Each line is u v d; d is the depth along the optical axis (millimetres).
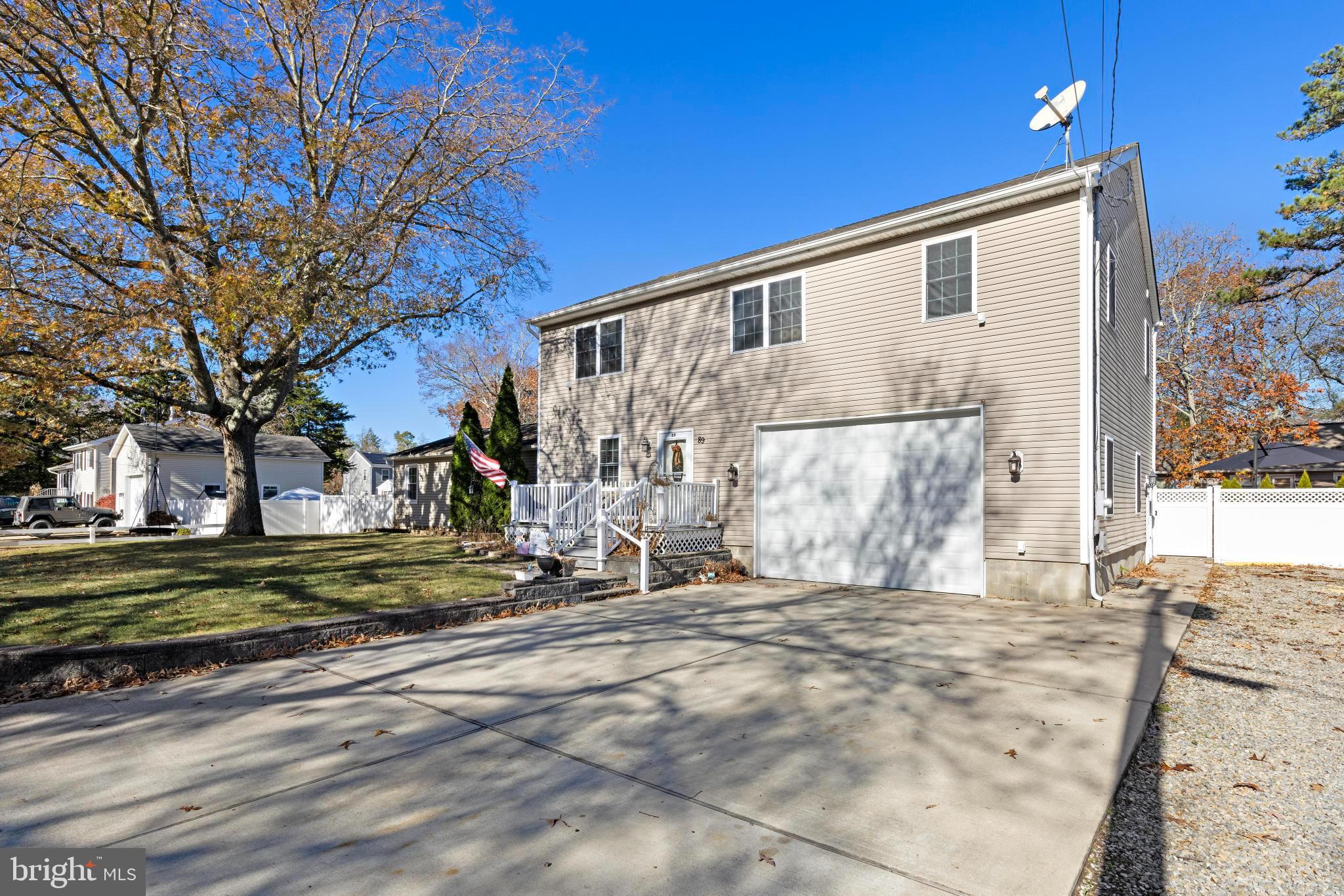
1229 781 3941
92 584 8992
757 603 10000
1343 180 18047
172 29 12898
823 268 12273
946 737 4500
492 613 8906
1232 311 25953
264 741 4547
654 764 4121
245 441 18344
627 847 3139
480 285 18359
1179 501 16219
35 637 6500
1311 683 5820
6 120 11367
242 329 14820
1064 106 9602
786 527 12727
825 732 4621
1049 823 3334
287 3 14477
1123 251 12438
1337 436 25188
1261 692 5574
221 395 19219
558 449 17125
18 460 30344
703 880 2869
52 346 13117
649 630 8039
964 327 10570
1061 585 9500
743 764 4109
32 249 12617
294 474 33906
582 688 5719
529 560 11969
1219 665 6367
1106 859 3094
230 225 14258
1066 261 9648
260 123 14273
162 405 17312
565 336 17156
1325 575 12523
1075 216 9602
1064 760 4094
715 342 13875
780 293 12898
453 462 21094
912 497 11094
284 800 3668
